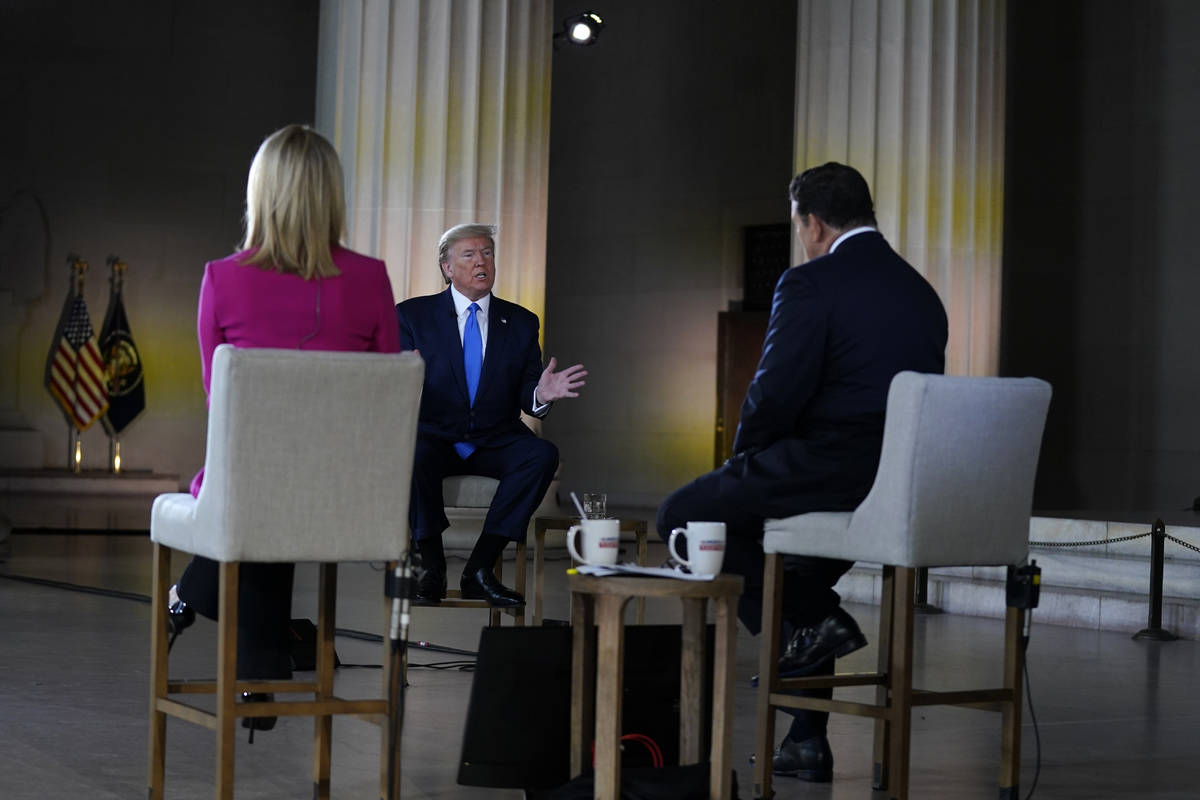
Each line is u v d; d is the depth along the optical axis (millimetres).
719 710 2982
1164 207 12812
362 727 4281
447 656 5723
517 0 9742
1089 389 13273
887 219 9008
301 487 2965
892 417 3375
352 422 2998
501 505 5129
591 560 3141
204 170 17125
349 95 9719
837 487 3615
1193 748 4348
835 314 3643
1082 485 13289
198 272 17078
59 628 6219
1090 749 4297
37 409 16078
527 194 9789
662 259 16969
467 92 9602
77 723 4191
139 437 16641
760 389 3674
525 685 3160
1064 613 7648
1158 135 12867
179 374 16906
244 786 3477
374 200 9578
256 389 2900
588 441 17703
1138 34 13016
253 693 3523
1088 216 13320
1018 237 13836
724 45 16406
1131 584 7754
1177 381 12672
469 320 5340
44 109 16266
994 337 9328
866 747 4273
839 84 9117
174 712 3143
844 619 3777
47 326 16172
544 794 3178
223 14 17266
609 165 17594
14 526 11750
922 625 7453
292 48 17641
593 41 15219
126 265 16594
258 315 3258
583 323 17828
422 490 5105
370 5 9602
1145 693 5418
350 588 8281
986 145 9281
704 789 2996
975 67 9227
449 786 3553
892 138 8984
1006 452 3512
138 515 13422
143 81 16812
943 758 4113
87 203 16469
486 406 5234
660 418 16922
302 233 3297
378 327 3391
